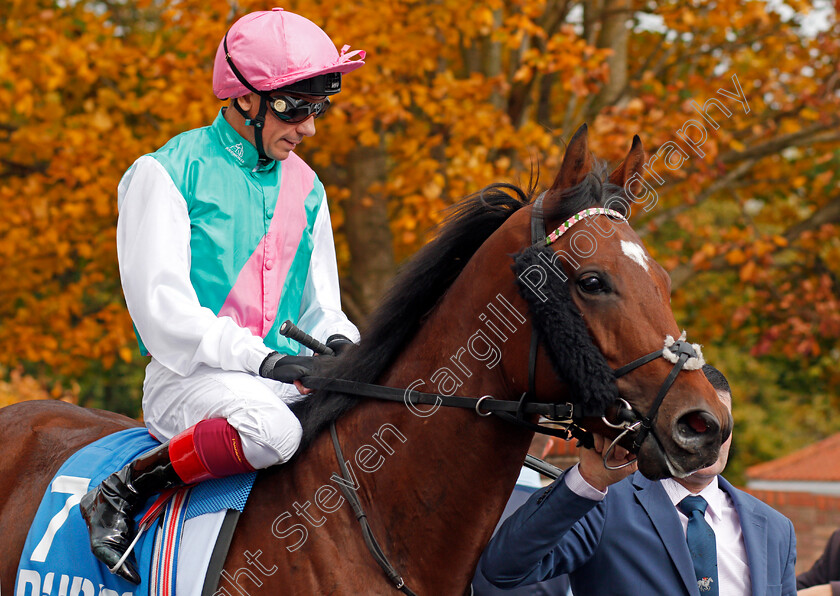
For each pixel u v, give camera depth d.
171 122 11.30
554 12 11.73
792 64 11.69
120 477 3.25
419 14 10.36
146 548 3.18
